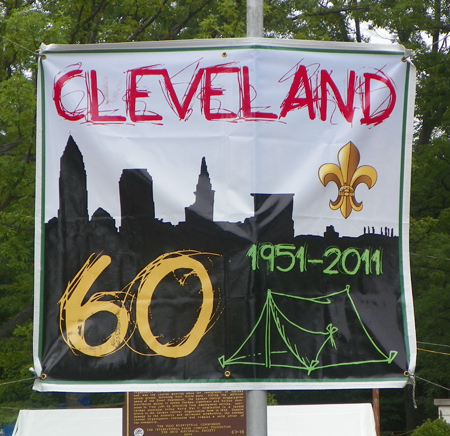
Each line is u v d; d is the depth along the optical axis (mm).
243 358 5852
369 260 6012
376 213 6074
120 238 5996
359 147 6113
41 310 5941
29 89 13211
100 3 16031
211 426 9734
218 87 6113
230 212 5992
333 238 6008
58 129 6090
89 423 11672
